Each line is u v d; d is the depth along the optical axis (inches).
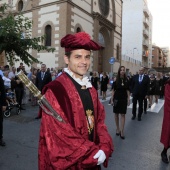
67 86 72.3
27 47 355.9
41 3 744.3
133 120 339.0
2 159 175.0
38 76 364.5
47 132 66.6
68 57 76.4
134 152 202.4
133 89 343.0
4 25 325.1
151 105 506.6
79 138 65.7
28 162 170.9
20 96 373.7
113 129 279.0
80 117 70.7
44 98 66.2
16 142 214.2
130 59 1552.7
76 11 756.0
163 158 183.5
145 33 2161.7
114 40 1080.8
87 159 64.5
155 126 305.1
